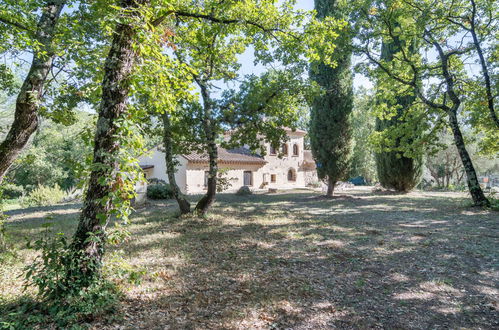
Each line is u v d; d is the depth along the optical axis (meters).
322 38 7.64
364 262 5.93
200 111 10.72
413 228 9.40
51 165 28.59
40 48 5.67
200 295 4.32
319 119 20.28
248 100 10.59
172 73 4.34
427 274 5.27
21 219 11.65
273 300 4.18
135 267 5.42
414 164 22.27
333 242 7.54
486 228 9.23
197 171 23.58
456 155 31.59
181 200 11.34
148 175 26.77
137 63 4.19
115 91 3.86
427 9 12.92
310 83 10.75
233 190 25.81
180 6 7.45
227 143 12.26
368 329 3.48
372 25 15.38
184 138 11.42
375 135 18.42
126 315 3.64
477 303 4.16
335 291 4.54
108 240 3.73
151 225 9.72
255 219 11.06
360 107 40.03
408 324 3.60
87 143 4.05
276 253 6.54
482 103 13.98
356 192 25.45
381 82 16.97
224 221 10.49
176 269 5.43
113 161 3.60
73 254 3.55
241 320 3.63
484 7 13.41
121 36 3.95
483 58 13.76
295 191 26.11
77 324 3.31
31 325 3.24
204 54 9.85
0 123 22.16
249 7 7.61
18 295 4.05
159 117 10.66
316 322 3.62
